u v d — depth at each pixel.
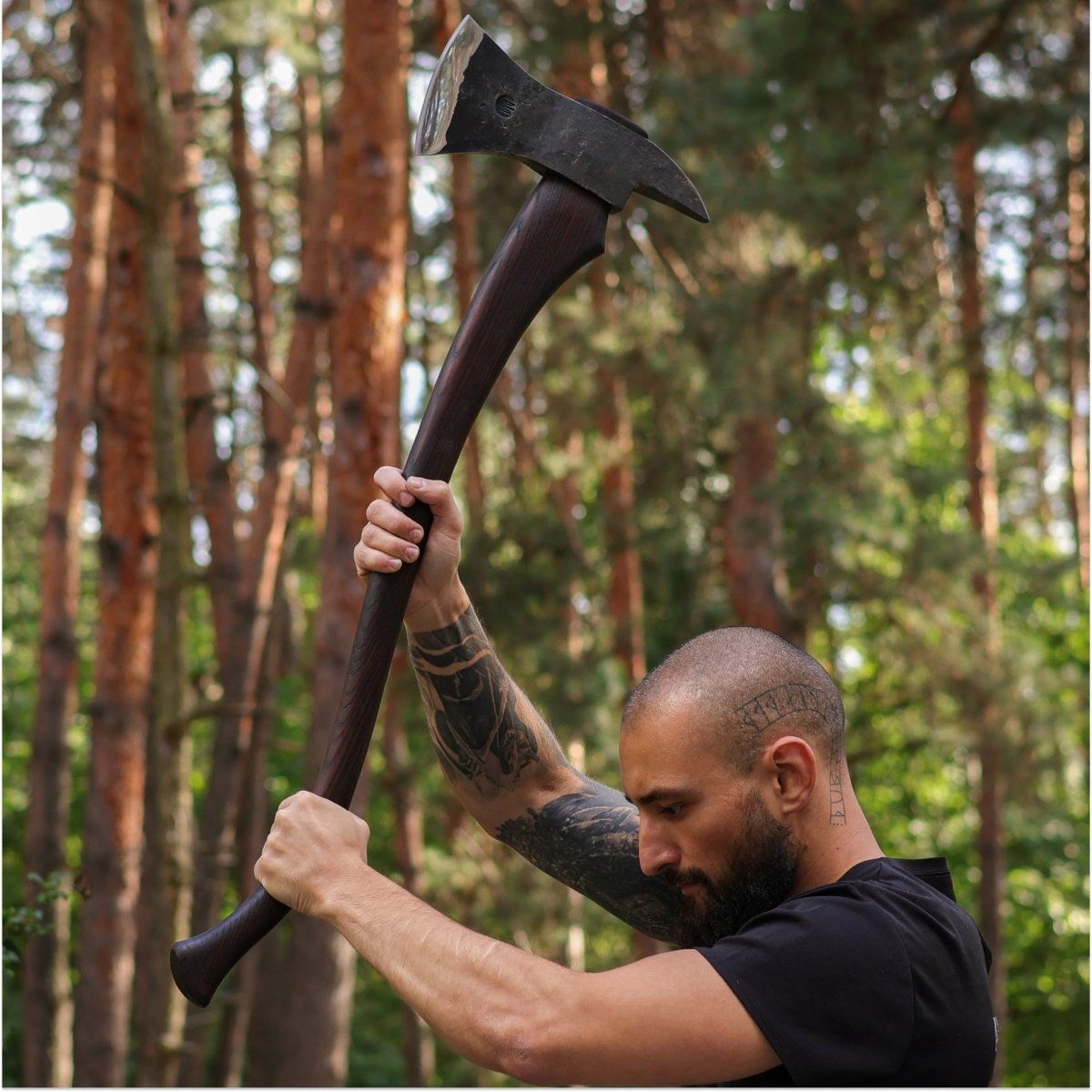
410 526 1.87
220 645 10.76
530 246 1.89
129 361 8.16
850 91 9.08
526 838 2.17
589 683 10.67
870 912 1.67
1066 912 16.00
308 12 11.06
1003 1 9.67
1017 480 16.11
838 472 10.72
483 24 11.75
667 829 1.76
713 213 9.51
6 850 12.51
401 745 11.62
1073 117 9.48
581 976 1.59
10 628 14.06
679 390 11.31
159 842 6.02
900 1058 1.62
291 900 1.72
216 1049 11.89
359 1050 14.25
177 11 10.11
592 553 13.57
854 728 12.98
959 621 11.74
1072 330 13.17
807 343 10.38
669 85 10.06
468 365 1.89
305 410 10.06
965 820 17.20
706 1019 1.57
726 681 1.75
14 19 11.46
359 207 7.34
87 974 8.16
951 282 12.94
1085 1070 15.67
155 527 8.30
